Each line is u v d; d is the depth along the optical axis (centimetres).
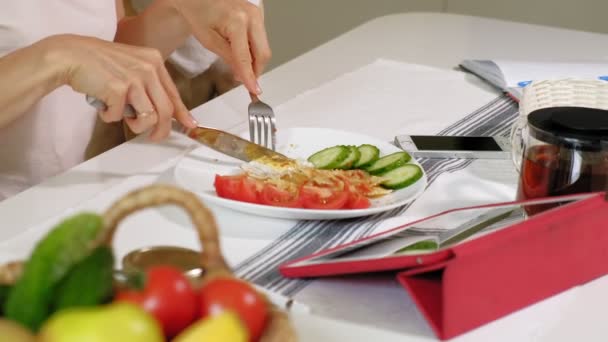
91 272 57
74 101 154
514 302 82
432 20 189
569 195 89
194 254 81
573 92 120
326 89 147
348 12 307
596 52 171
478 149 122
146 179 113
